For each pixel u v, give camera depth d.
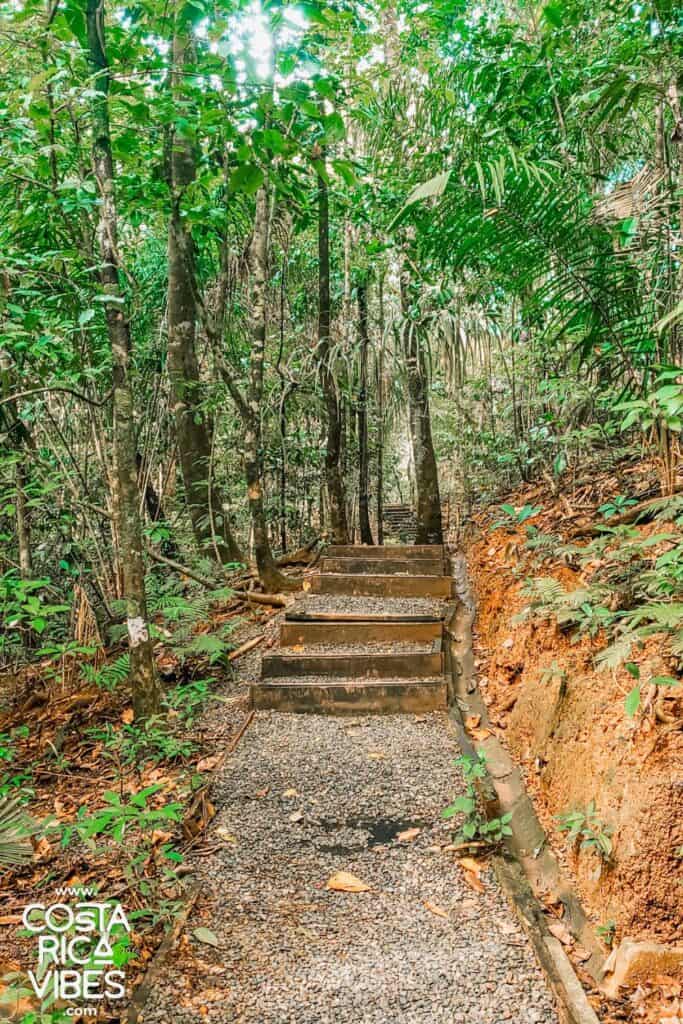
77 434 6.01
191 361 5.75
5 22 4.04
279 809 3.06
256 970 2.13
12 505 4.56
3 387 4.44
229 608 5.46
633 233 3.68
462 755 3.39
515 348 6.13
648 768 2.26
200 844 2.84
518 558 4.48
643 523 3.64
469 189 3.51
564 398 4.81
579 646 3.13
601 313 3.70
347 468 8.09
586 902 2.33
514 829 2.81
